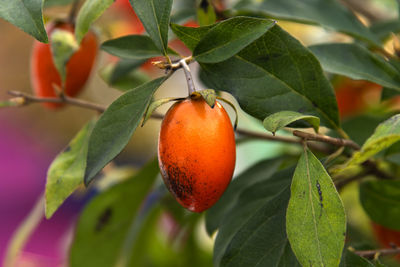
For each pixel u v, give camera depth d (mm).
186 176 277
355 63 324
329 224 272
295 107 303
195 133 276
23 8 282
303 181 280
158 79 287
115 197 388
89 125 329
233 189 357
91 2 309
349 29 359
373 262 308
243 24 287
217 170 277
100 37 380
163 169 282
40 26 281
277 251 288
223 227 318
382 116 371
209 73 302
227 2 410
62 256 471
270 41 299
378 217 345
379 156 344
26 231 396
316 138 290
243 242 292
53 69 359
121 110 284
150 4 289
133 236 417
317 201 276
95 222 392
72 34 353
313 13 359
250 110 300
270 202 296
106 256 406
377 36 388
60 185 311
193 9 360
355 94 444
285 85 302
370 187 344
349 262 290
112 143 280
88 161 280
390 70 324
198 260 463
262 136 368
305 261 271
